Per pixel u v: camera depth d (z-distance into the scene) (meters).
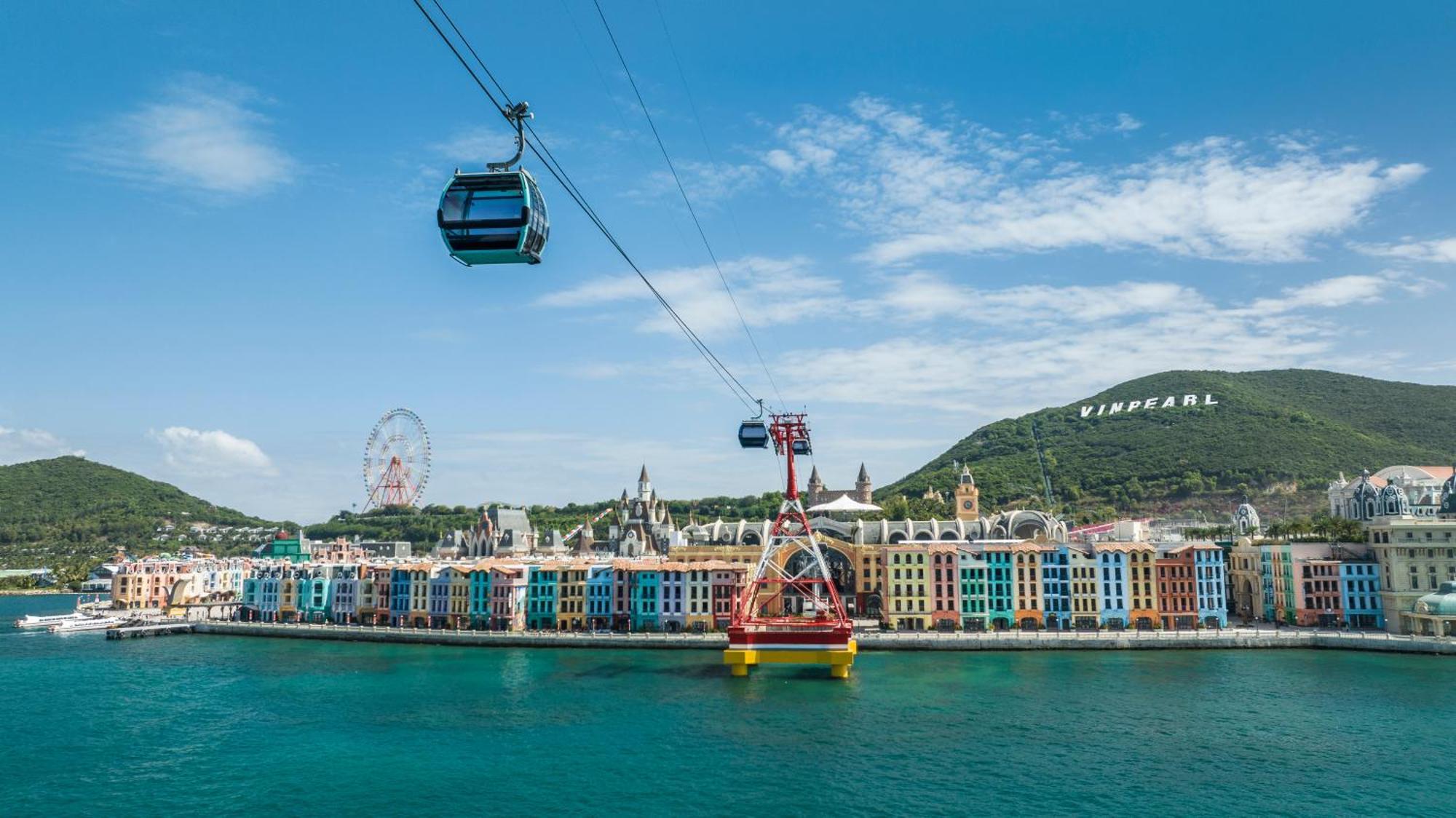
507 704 157.38
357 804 107.06
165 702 164.75
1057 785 110.38
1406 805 103.81
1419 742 127.44
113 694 172.12
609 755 124.12
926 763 119.38
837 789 109.62
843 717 144.12
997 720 140.75
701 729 137.38
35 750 131.75
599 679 179.38
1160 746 126.25
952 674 179.50
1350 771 115.06
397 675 188.25
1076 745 126.75
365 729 140.88
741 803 105.19
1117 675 177.00
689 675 183.25
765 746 127.69
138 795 112.12
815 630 177.25
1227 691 160.50
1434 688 162.88
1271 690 161.50
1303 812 101.81
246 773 119.81
